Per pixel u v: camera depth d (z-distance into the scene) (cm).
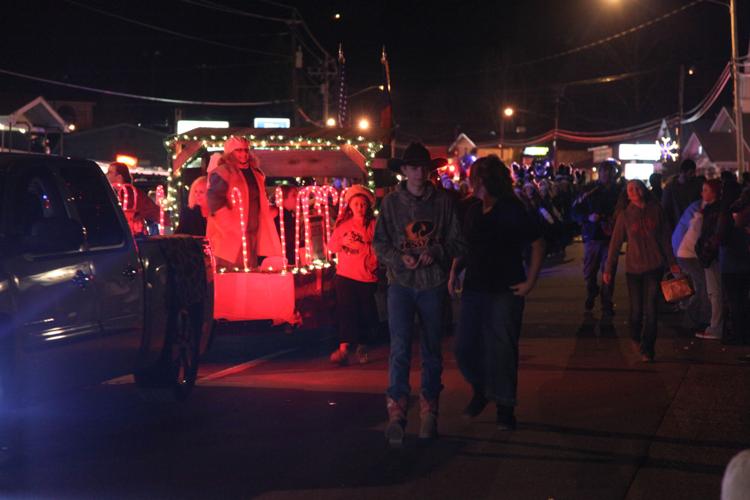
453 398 890
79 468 666
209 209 1155
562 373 998
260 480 635
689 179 1520
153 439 746
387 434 719
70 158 765
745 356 1092
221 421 806
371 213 1072
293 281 1145
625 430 764
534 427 776
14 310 641
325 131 1363
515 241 752
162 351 845
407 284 741
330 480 635
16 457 671
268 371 1052
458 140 6241
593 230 1454
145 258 814
